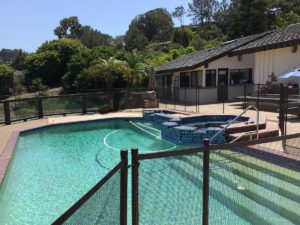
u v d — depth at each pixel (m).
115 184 3.03
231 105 19.56
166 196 3.86
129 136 13.49
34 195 6.93
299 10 54.03
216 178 4.15
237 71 22.92
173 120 13.75
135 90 22.41
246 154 4.45
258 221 4.47
